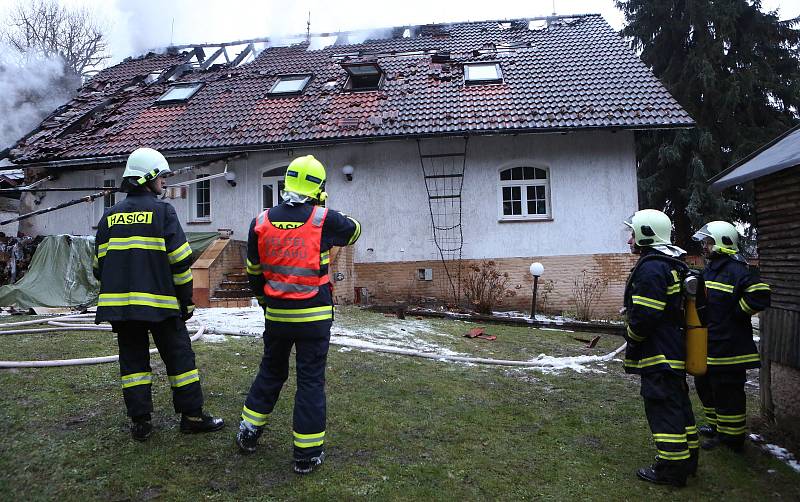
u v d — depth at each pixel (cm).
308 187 326
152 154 348
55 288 960
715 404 402
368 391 475
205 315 820
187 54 1809
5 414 363
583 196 1202
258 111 1327
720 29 1789
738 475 351
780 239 433
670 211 1948
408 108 1246
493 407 456
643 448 385
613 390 527
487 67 1402
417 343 706
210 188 1295
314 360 317
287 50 1717
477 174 1226
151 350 554
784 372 434
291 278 312
